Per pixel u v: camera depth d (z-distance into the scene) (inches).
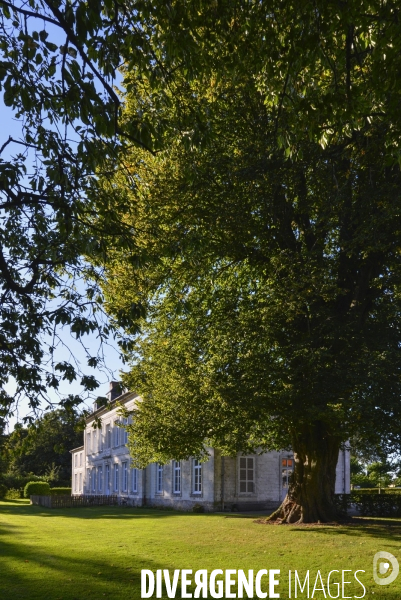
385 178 779.4
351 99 455.8
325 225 788.0
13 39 421.4
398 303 808.9
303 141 725.3
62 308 454.3
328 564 599.8
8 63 387.5
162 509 1659.7
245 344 809.5
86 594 497.0
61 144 436.5
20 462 3299.7
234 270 935.0
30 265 451.2
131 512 1537.9
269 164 768.9
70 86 402.6
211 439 999.6
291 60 451.8
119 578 561.3
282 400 762.8
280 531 866.1
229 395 785.6
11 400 467.8
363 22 436.5
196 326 872.9
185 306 525.7
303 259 794.2
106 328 480.7
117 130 431.5
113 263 630.5
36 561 663.1
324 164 765.9
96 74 408.5
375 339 766.5
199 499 1507.1
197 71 477.7
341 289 773.9
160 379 953.5
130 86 485.1
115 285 836.6
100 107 405.7
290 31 458.0
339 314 825.5
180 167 776.9
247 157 786.8
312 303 788.0
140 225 775.7
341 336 767.1
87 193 479.8
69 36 392.2
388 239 770.2
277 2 455.8
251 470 1496.1
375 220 719.7
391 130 454.9
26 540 877.2
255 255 858.1
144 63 450.6
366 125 689.0
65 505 1929.1
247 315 808.9
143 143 436.8
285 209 836.0
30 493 2637.8
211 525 1024.2
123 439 2094.0
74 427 487.2
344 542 732.0
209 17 474.9
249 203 806.5
